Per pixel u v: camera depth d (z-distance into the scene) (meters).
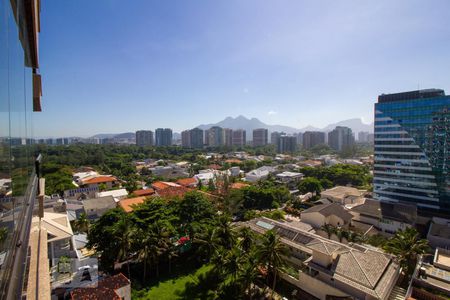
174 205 47.00
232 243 37.28
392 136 67.88
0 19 6.00
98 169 138.75
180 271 37.94
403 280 32.38
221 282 34.50
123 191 79.06
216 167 140.75
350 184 102.19
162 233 36.00
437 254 38.22
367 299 26.33
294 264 36.34
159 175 121.12
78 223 50.16
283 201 77.50
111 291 26.45
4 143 6.48
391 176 68.31
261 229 42.44
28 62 13.11
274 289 32.56
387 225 51.47
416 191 64.12
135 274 36.59
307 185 82.19
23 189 10.12
